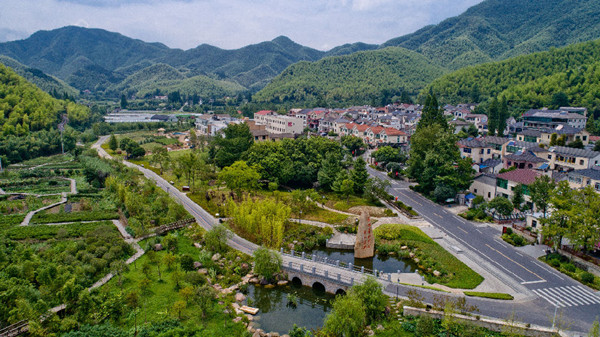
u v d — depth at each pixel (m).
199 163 114.88
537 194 78.12
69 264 61.38
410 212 93.19
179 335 47.62
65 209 93.19
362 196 104.31
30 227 78.81
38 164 147.12
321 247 79.06
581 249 67.69
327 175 109.31
